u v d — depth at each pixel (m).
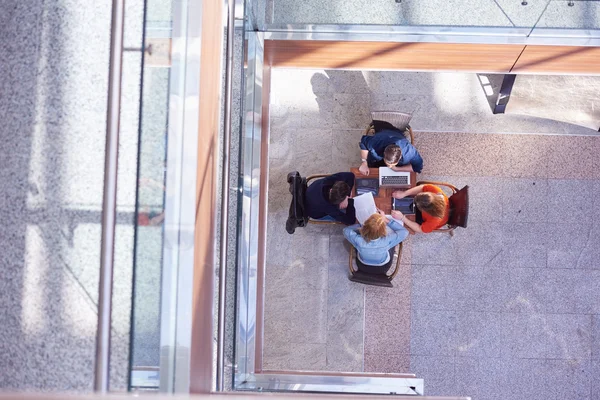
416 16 4.49
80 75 2.20
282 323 5.61
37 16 2.21
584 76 5.78
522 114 5.77
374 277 5.05
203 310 3.01
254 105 4.76
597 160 5.70
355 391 3.79
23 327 2.17
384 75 5.80
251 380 4.12
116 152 1.93
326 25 4.57
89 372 2.14
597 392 5.50
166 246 2.46
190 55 2.74
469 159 5.73
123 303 1.98
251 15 4.45
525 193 5.69
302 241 5.67
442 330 5.58
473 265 5.63
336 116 5.78
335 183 4.66
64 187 2.18
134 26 2.08
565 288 5.61
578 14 4.30
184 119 2.72
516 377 5.53
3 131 2.20
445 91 5.79
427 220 4.87
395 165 4.97
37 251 2.17
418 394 3.81
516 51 4.67
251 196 4.77
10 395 1.35
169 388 2.44
